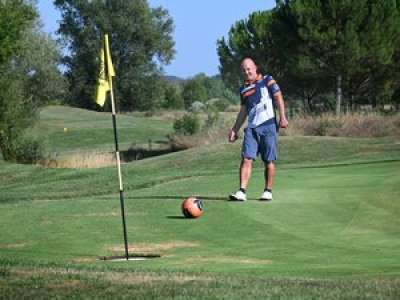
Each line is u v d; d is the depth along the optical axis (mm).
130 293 6539
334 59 36656
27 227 11320
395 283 6758
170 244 9852
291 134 29031
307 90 42438
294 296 6254
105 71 9812
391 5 35844
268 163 12820
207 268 8164
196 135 35656
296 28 37031
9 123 28453
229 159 22703
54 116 62000
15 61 60438
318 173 15742
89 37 85375
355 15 35312
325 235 9945
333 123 29344
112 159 28984
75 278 7293
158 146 40156
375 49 35500
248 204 12367
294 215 11344
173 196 13914
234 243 9719
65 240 10336
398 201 11836
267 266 8211
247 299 6199
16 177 21969
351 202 12016
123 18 84938
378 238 9641
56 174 22094
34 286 6941
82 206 13047
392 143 23703
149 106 88188
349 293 6324
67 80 81188
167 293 6484
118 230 10875
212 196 13609
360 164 17203
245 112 13305
